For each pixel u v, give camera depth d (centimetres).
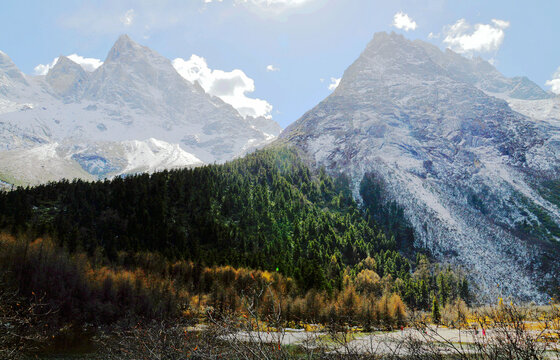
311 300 7388
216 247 13725
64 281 7388
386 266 15938
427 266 17625
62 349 4634
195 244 13412
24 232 10362
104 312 6750
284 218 17662
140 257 11075
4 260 7394
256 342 835
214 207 16962
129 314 5681
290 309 5769
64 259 8162
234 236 14688
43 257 7800
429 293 13850
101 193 14825
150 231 13025
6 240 8175
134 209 14400
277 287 8125
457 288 15112
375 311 5816
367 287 12669
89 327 6366
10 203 12825
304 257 14438
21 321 2302
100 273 8581
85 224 12962
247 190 19775
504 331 814
